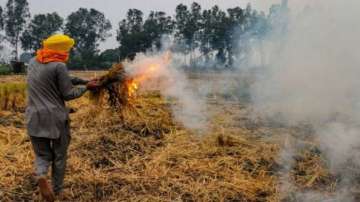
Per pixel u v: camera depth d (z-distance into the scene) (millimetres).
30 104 4484
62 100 4570
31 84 4492
